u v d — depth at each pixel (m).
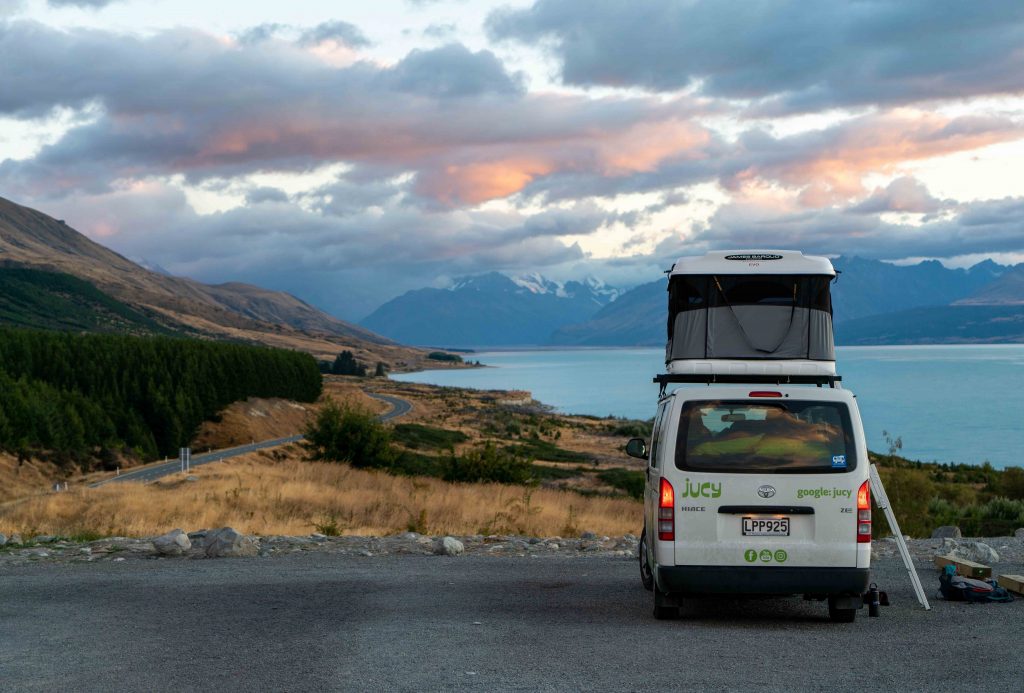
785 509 8.10
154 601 9.60
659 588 8.37
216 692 6.01
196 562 12.90
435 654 7.06
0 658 7.07
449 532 20.98
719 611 9.17
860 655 6.99
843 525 8.08
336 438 47.62
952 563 11.20
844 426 8.23
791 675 6.34
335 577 11.38
